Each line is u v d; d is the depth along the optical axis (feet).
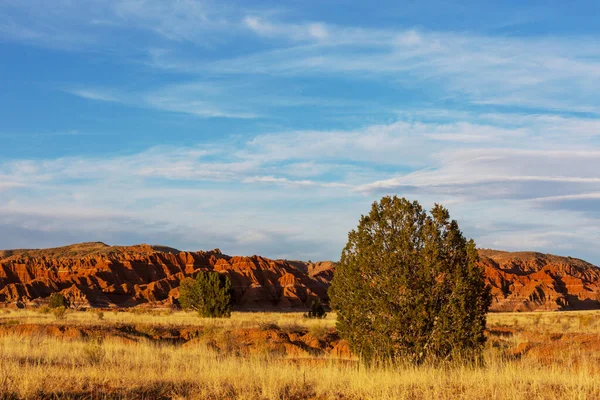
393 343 52.08
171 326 122.01
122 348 70.59
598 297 507.30
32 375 41.57
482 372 44.14
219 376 45.73
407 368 46.65
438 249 52.75
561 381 41.81
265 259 495.41
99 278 429.38
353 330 55.42
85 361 56.70
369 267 54.49
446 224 54.19
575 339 90.38
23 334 96.12
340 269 59.67
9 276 440.45
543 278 518.78
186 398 38.99
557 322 163.73
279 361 60.59
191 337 110.01
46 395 37.29
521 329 122.11
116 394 39.11
